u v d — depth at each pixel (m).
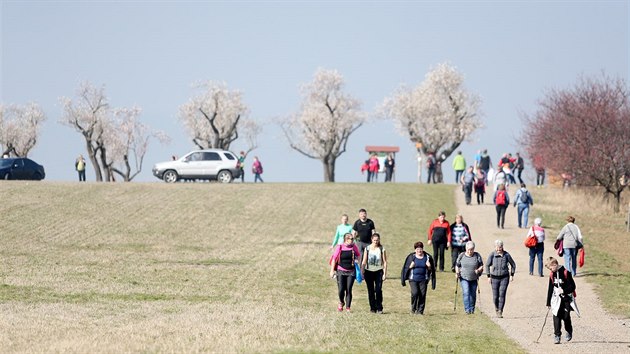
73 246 130.12
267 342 63.56
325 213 162.62
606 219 160.38
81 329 69.06
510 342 68.44
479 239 135.00
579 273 111.69
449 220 151.62
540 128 198.00
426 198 177.88
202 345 61.16
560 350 66.00
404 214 160.62
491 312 86.81
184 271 113.12
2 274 106.81
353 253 83.50
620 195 190.00
